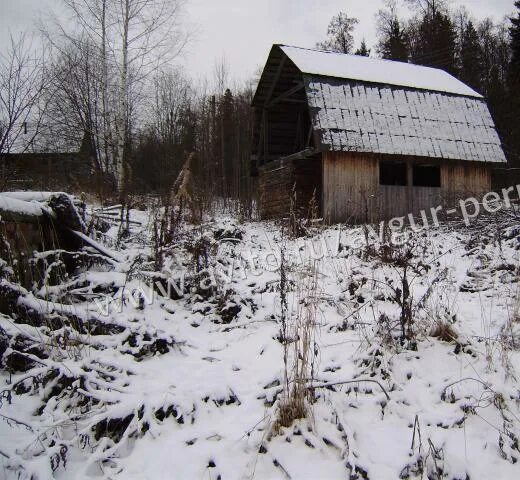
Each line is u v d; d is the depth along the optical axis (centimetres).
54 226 570
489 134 1450
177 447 312
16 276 470
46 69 1041
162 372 401
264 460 297
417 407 339
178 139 2922
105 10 1722
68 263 603
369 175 1348
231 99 3312
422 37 3469
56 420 328
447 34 3250
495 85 2695
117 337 435
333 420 323
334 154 1321
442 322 424
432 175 1652
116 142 1841
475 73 3042
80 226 612
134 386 372
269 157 1720
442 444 299
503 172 1970
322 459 296
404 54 3459
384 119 1342
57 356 391
